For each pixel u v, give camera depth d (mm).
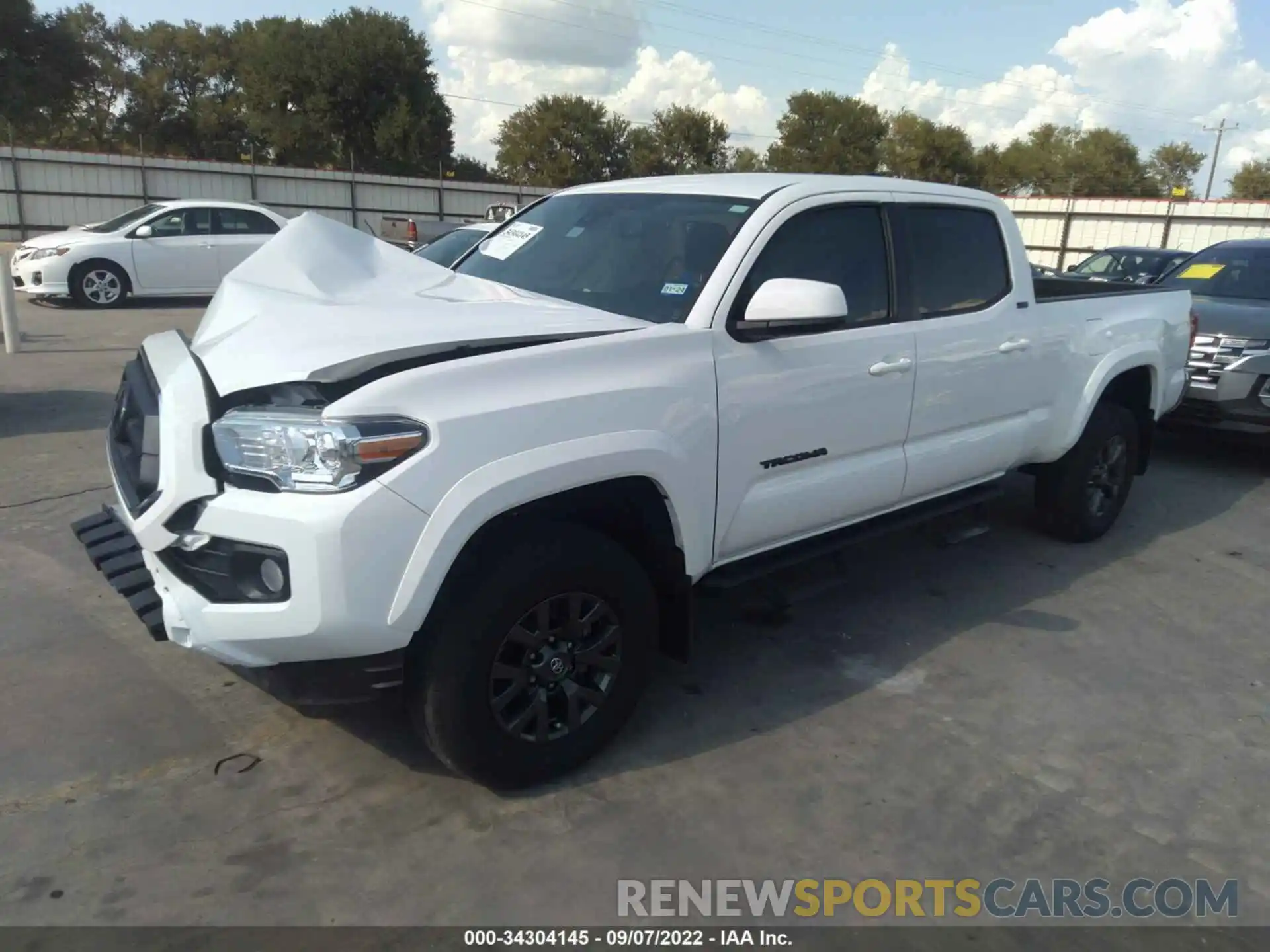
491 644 2832
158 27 59125
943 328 4180
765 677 3883
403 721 3451
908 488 4211
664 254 3617
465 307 3236
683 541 3234
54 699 3518
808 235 3717
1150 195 68375
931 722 3584
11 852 2719
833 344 3689
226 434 2607
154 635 2824
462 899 2596
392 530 2549
